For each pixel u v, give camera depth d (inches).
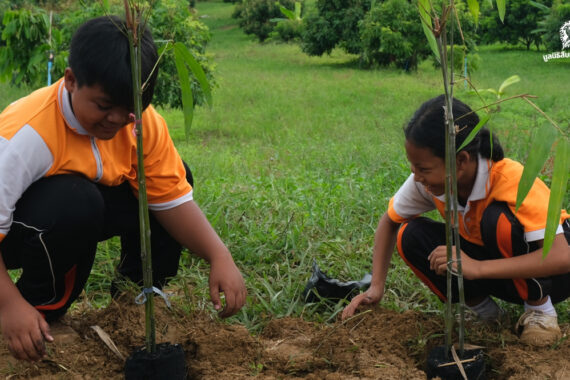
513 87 544.7
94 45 72.7
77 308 112.3
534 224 87.1
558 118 313.3
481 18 885.8
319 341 96.1
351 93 569.6
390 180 199.6
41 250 83.7
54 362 86.5
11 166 78.0
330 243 141.9
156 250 101.3
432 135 83.1
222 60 909.2
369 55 794.8
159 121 92.0
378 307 106.1
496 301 111.8
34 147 79.4
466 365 81.7
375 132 365.1
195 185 193.3
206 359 90.3
